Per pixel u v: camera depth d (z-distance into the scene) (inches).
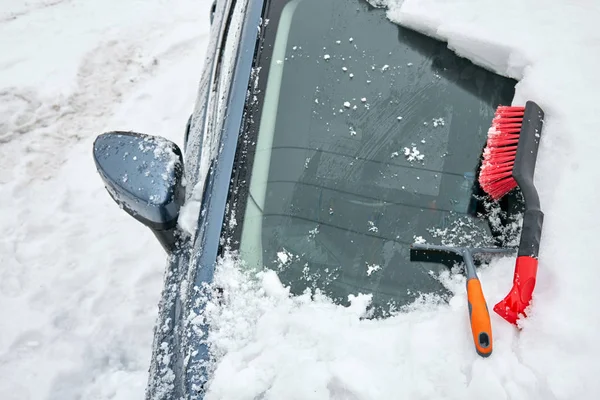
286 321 62.7
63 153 155.3
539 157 71.2
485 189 70.3
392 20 83.6
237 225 69.7
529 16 83.6
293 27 82.5
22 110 163.0
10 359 118.8
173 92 166.6
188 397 59.4
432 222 69.6
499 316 60.8
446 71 80.2
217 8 115.3
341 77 78.8
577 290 61.2
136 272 131.5
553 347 58.4
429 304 64.5
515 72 80.2
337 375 58.3
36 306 126.6
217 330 62.9
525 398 55.8
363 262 67.8
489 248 66.3
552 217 66.6
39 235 139.0
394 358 59.7
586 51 79.4
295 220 70.4
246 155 73.4
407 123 75.7
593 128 72.1
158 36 180.7
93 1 192.2
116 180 68.5
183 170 72.7
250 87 77.5
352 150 74.0
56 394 113.6
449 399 56.8
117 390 113.4
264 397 58.5
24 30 183.8
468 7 83.5
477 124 76.1
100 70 172.2
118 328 122.6
